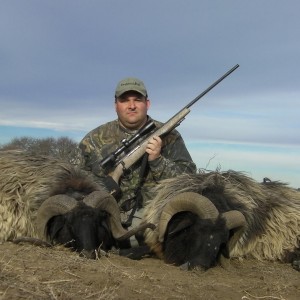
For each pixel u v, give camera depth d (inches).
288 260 88.0
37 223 77.9
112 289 53.8
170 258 75.5
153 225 76.5
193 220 73.7
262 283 67.4
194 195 73.0
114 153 88.2
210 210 72.5
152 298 53.4
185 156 94.0
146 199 89.6
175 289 58.3
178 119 88.4
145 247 81.5
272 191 94.7
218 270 73.4
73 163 93.3
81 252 70.9
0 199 81.6
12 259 60.9
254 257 86.7
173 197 78.0
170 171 88.3
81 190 81.2
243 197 83.9
